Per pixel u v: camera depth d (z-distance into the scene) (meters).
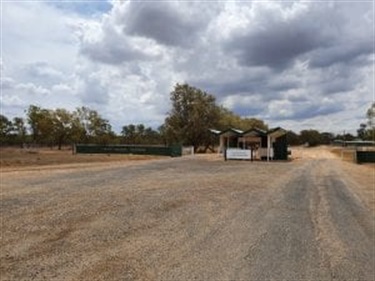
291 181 22.09
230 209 12.88
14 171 26.69
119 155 56.44
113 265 7.16
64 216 11.20
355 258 8.00
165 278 6.57
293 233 9.88
